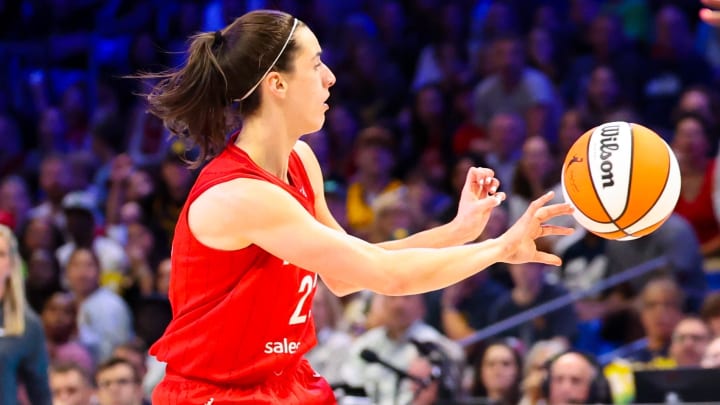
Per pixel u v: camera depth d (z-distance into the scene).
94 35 27.36
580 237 16.77
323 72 6.81
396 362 13.47
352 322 15.59
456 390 12.90
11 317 11.75
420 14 24.59
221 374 6.73
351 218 19.73
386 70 23.55
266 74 6.60
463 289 16.27
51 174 21.84
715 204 17.06
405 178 21.16
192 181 20.06
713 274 17.14
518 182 18.11
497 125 19.70
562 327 15.33
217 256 6.56
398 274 6.39
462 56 23.86
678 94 20.97
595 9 23.25
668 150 7.35
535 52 22.34
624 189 7.17
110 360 13.13
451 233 7.38
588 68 22.23
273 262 6.61
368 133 20.12
